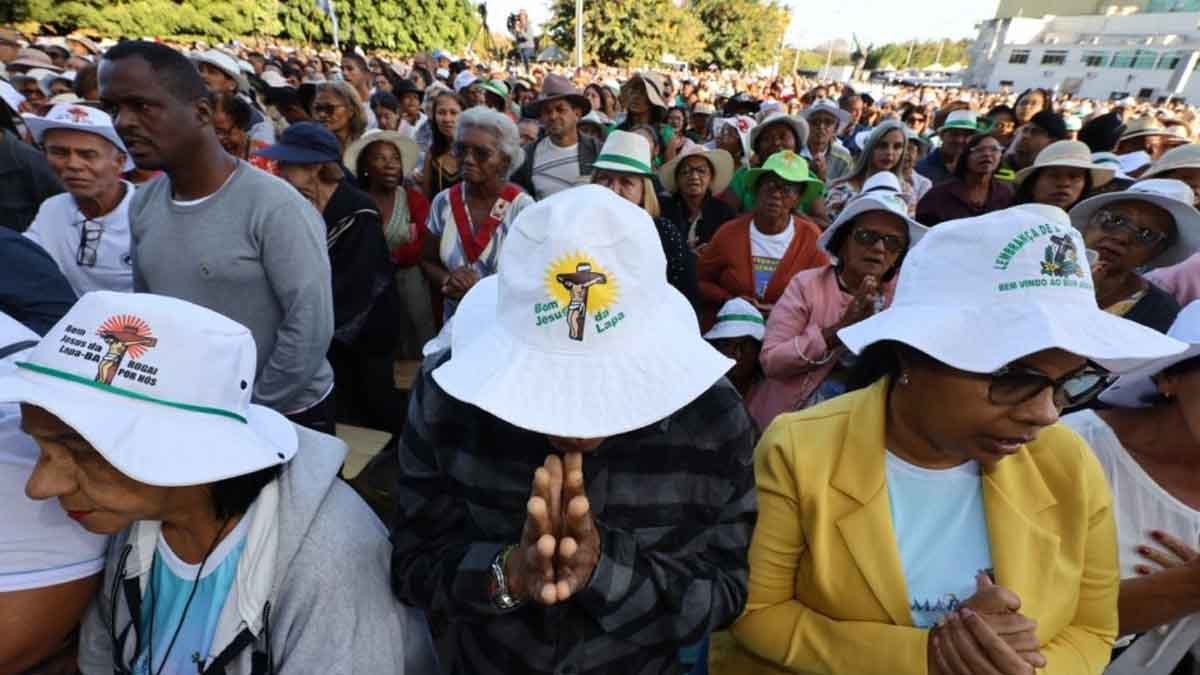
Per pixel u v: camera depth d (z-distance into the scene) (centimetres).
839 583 116
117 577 112
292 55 1791
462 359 91
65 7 2228
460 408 107
